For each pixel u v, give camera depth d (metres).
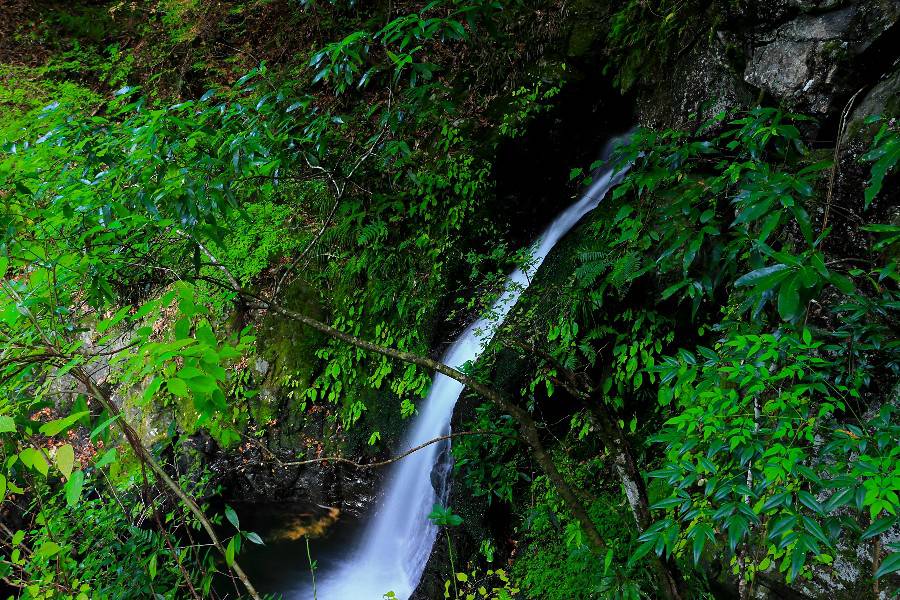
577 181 5.96
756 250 2.08
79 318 2.50
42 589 2.19
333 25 6.80
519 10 5.84
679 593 2.55
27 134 4.20
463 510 4.23
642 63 4.83
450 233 5.66
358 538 5.68
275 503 6.14
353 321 5.91
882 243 1.97
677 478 1.87
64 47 8.23
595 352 4.01
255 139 2.64
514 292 5.20
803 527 1.60
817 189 2.84
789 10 3.29
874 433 1.74
